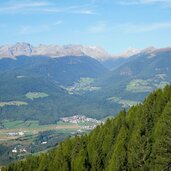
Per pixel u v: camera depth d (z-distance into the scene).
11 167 120.06
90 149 107.12
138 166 89.62
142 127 95.31
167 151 72.81
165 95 100.94
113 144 103.94
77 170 104.31
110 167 93.94
